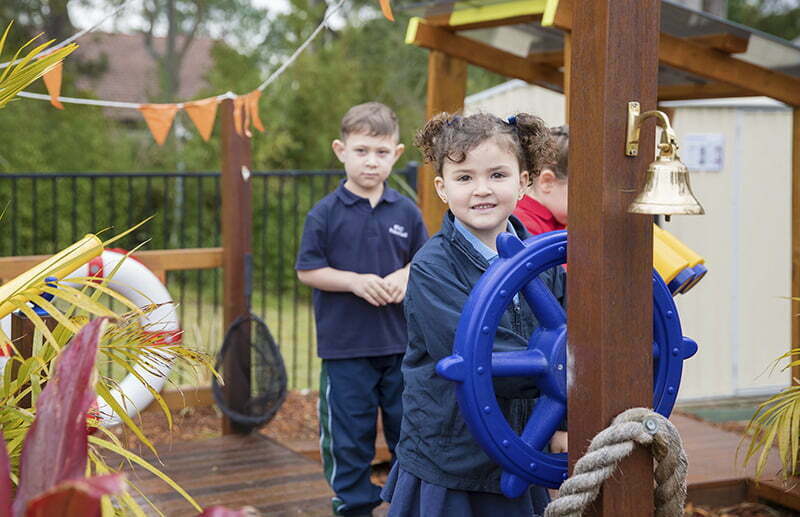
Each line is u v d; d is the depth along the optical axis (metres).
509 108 7.79
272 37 22.86
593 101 1.93
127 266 4.54
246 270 4.69
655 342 2.19
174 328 4.55
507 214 2.29
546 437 2.11
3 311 1.82
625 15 1.91
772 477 3.71
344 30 17.53
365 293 3.49
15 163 14.39
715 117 6.80
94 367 1.51
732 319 6.96
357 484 3.51
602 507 1.98
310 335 6.29
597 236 1.93
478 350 2.01
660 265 2.63
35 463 1.45
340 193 3.72
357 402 3.54
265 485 3.85
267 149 15.38
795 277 4.30
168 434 4.96
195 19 22.33
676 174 1.86
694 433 4.52
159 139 4.27
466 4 4.09
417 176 5.63
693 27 3.80
